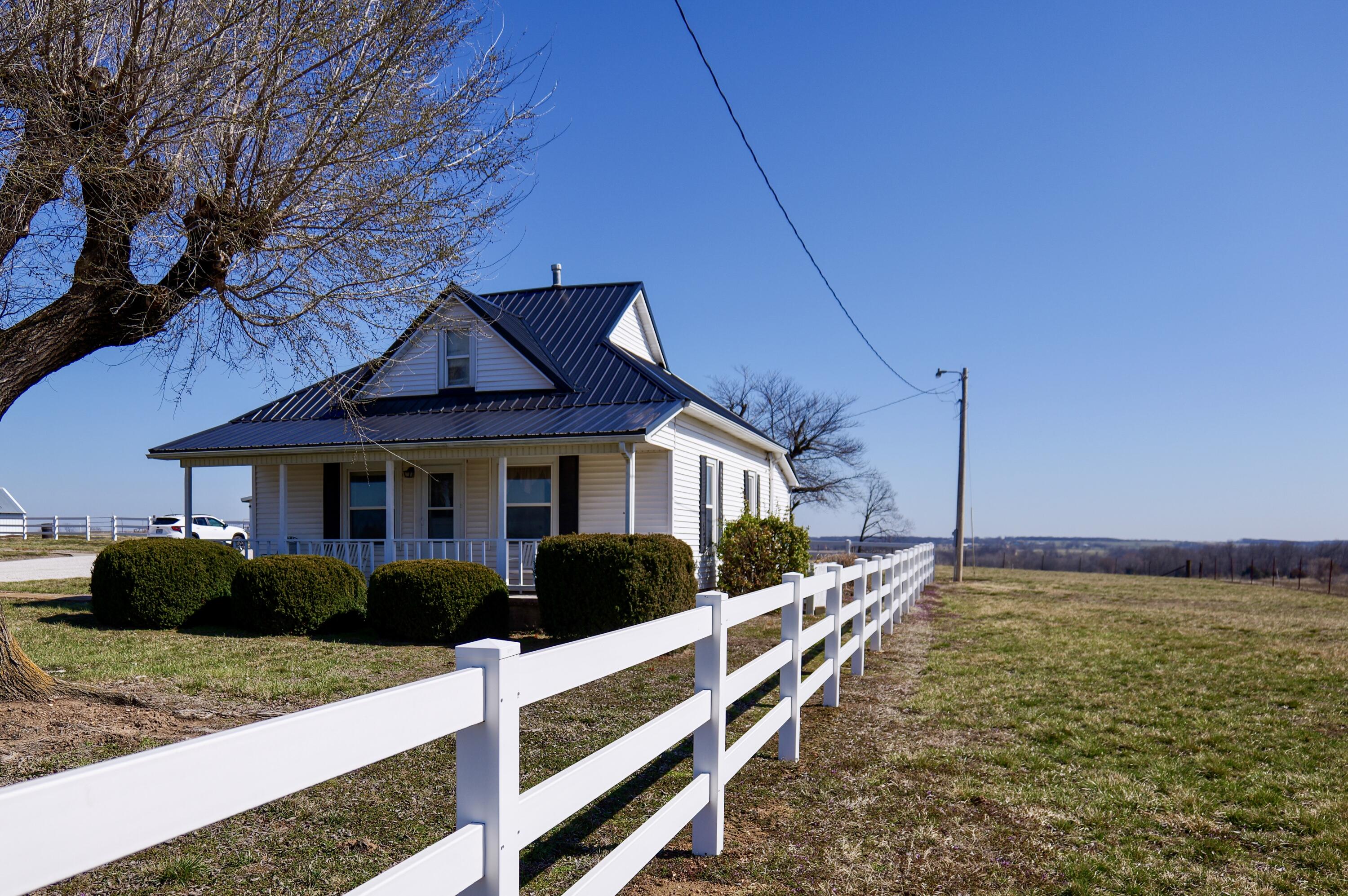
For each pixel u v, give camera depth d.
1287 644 11.48
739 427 16.88
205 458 14.70
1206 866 3.99
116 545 11.67
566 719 6.41
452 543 15.02
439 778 4.96
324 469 15.92
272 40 6.56
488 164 7.57
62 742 5.31
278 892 3.46
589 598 10.44
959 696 7.75
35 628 11.17
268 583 11.02
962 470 25.44
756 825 4.44
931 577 23.48
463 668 2.04
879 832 4.36
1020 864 3.98
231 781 1.31
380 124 7.02
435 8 6.90
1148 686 8.37
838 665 7.25
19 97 5.75
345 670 8.34
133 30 6.20
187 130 6.29
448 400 15.56
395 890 1.62
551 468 14.70
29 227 6.31
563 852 3.96
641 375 14.91
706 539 16.12
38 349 6.23
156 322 6.79
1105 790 5.08
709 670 4.00
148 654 9.17
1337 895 3.69
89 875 3.61
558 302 18.64
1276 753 5.97
